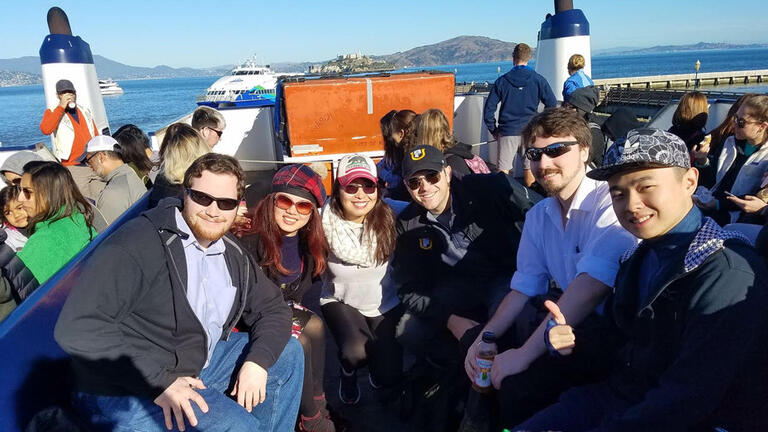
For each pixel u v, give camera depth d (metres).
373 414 3.27
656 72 163.25
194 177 2.20
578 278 2.42
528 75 7.14
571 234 2.62
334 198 3.14
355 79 7.15
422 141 4.36
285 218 2.89
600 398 2.12
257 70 62.75
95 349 1.99
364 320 3.34
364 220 3.13
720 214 3.98
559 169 2.50
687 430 1.80
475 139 9.28
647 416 1.74
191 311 2.21
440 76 7.26
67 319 1.97
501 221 3.15
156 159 6.68
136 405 2.13
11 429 1.88
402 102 7.26
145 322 2.16
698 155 5.21
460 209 3.12
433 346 3.25
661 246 1.85
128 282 2.06
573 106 6.46
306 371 2.90
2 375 1.86
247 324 2.68
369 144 7.34
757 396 1.73
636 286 2.05
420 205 3.22
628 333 2.07
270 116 9.36
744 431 1.76
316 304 5.00
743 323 1.60
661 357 1.85
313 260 3.16
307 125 7.11
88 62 8.96
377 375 3.26
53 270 3.29
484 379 2.57
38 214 3.32
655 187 1.76
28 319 2.10
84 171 5.34
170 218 2.22
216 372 2.52
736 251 1.67
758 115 3.94
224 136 9.34
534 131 2.53
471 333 2.91
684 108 5.44
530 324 2.79
